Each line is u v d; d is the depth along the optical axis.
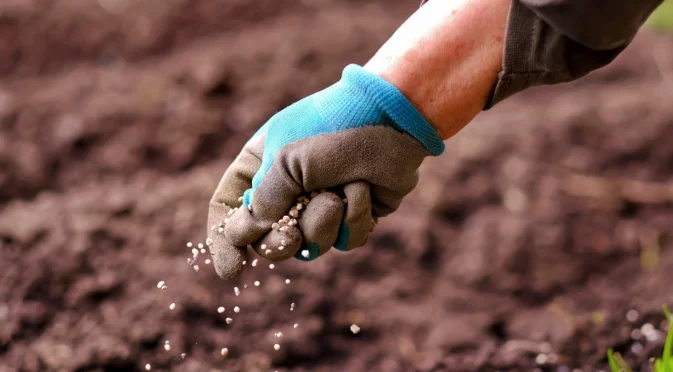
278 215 1.50
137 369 1.75
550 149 2.39
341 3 3.50
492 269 1.95
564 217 2.09
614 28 1.46
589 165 2.33
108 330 1.77
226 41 3.03
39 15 3.04
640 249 2.01
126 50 3.05
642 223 2.11
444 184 2.22
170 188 2.11
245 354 1.77
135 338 1.76
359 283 1.89
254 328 1.80
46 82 2.84
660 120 2.44
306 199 1.50
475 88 1.49
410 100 1.49
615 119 2.50
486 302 1.88
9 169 2.22
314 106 1.50
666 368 1.61
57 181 2.25
